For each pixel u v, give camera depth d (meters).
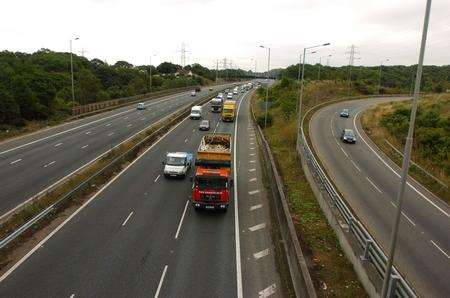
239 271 18.58
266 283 17.64
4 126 59.28
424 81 140.38
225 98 113.75
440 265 19.92
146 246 20.73
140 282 17.23
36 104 68.69
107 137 52.12
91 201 27.20
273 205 27.17
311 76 154.38
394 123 63.66
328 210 24.52
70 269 18.00
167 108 89.50
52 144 46.50
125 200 27.77
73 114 71.00
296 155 40.72
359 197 30.83
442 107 64.81
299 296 16.03
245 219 25.41
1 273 17.39
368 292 16.19
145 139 48.16
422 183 36.62
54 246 20.19
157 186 31.38
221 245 21.33
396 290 14.02
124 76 149.50
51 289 16.36
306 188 31.28
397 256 20.64
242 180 34.53
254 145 50.84
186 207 27.05
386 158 47.06
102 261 18.91
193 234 22.59
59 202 24.84
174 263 19.08
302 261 17.28
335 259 19.66
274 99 98.62
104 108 82.44
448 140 48.66
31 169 34.78
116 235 21.92
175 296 16.33
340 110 86.94
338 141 55.16
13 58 125.38
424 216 27.56
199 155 30.94
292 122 66.31
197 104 95.81
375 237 22.97
